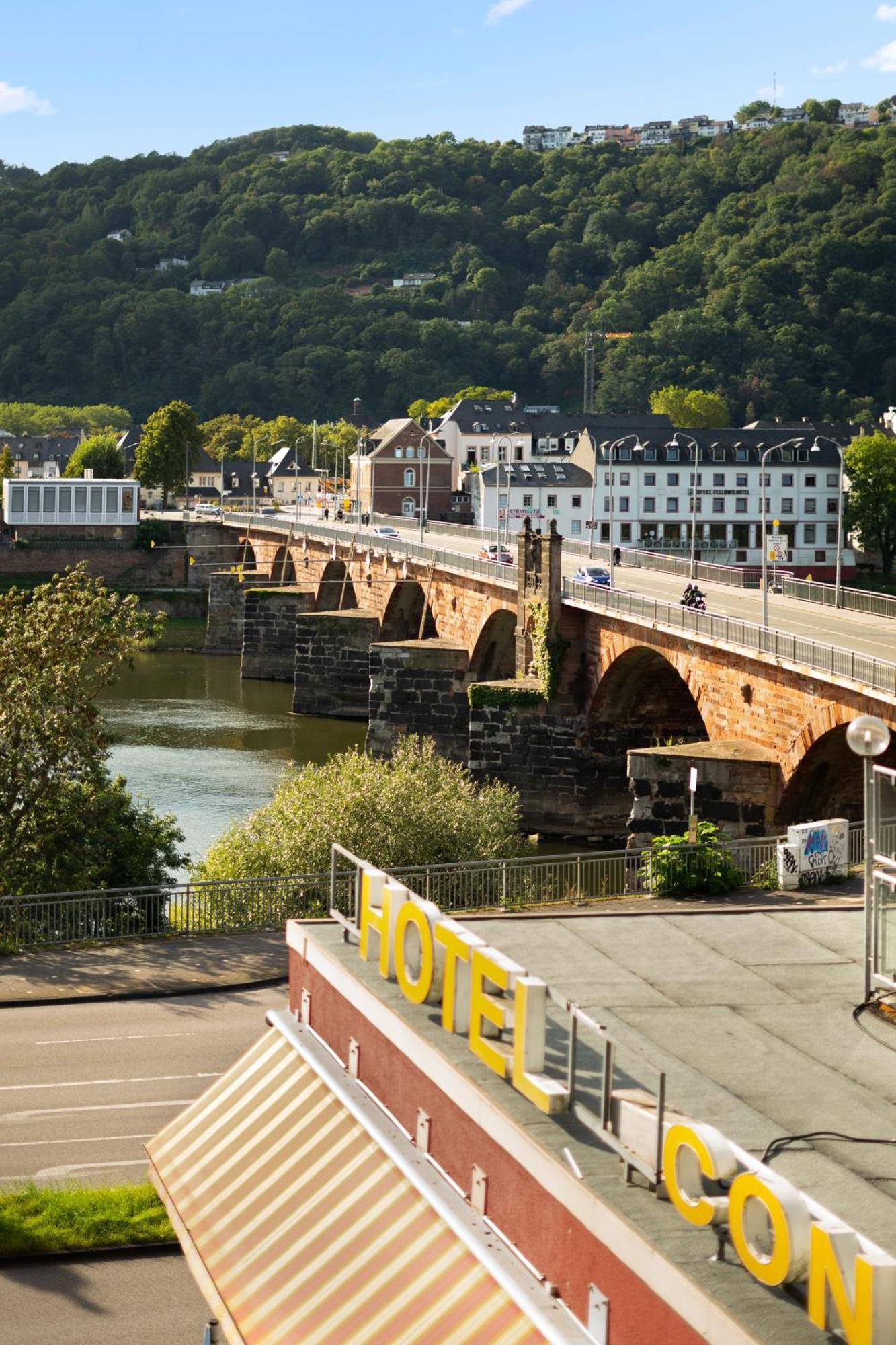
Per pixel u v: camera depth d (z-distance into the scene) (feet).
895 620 364.79
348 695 561.43
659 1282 60.08
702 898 224.94
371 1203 81.05
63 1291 124.26
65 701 248.11
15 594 262.88
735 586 459.32
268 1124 94.58
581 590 393.91
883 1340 53.11
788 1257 56.54
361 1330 74.08
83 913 228.43
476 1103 74.79
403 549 550.36
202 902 233.55
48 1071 171.22
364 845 252.21
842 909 106.63
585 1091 73.56
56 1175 143.74
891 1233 62.49
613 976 92.38
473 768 404.36
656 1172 64.64
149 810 262.67
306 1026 101.30
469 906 233.14
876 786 86.94
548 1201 68.28
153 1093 164.04
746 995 89.76
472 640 470.39
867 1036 83.61
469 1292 70.69
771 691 299.58
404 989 87.76
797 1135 71.20
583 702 397.39
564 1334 64.95
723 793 298.76
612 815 397.39
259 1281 83.20
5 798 243.60
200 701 590.55
